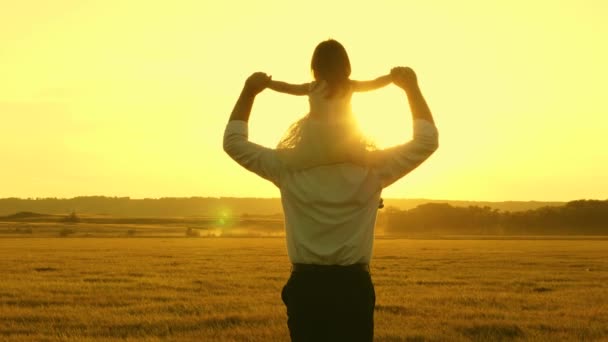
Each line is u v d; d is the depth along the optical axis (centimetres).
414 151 396
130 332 1468
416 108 400
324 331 406
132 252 5375
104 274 3144
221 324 1562
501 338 1391
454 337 1377
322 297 400
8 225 15712
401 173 399
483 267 3678
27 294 2225
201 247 6412
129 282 2706
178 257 4653
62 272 3262
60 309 1833
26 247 6312
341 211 398
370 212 406
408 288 2467
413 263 4028
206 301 2017
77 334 1425
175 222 17538
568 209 14038
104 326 1540
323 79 404
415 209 14088
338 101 404
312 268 403
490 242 8181
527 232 13988
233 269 3478
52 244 7119
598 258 4569
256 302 1981
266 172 408
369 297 405
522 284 2650
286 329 1451
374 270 3425
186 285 2561
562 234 13750
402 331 1439
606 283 2711
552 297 2164
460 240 9169
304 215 402
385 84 406
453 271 3362
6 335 1416
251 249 5988
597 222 13850
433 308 1856
